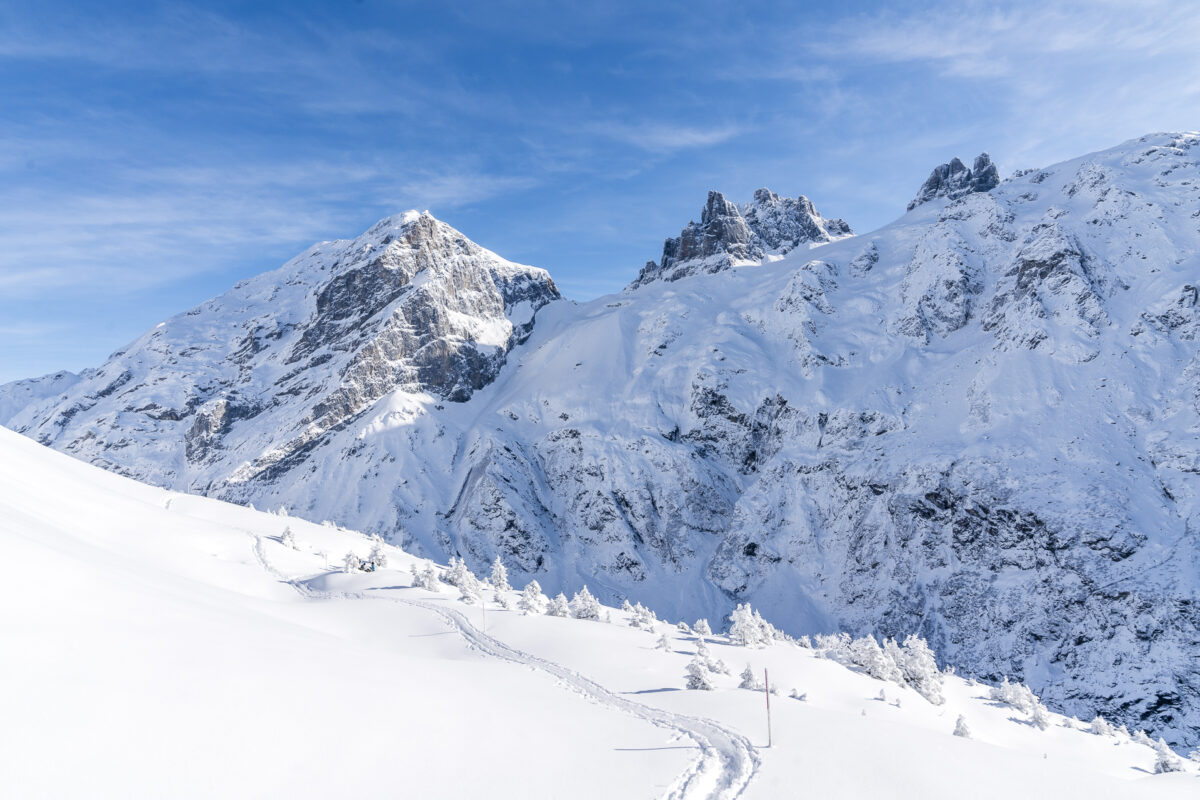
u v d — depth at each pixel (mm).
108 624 21688
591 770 22328
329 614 61750
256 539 97688
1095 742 58094
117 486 101938
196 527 91312
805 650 71625
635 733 28609
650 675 44469
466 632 56281
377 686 26234
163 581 35562
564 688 38500
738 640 66562
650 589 150625
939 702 58219
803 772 24766
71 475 73750
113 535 57625
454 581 86688
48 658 17484
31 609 19938
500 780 19984
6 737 13656
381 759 19312
